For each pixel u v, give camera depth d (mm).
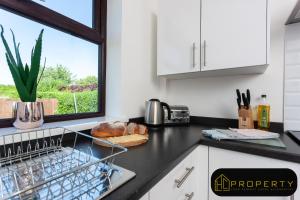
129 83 1456
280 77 1288
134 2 1500
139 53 1560
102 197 425
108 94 1465
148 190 528
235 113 1491
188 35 1334
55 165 628
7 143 730
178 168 771
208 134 1104
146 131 1141
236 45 1121
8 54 795
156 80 1774
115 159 706
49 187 442
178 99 1807
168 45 1447
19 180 515
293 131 1201
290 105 1252
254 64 1060
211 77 1617
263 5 1033
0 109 898
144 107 1610
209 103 1627
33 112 835
